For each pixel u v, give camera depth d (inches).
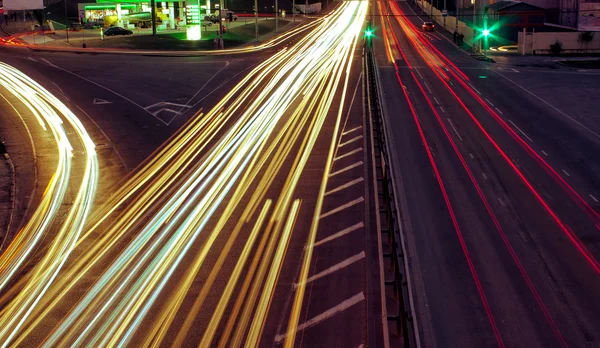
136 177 1125.7
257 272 716.0
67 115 1651.1
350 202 941.8
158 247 802.8
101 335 592.4
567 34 2738.7
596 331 591.5
